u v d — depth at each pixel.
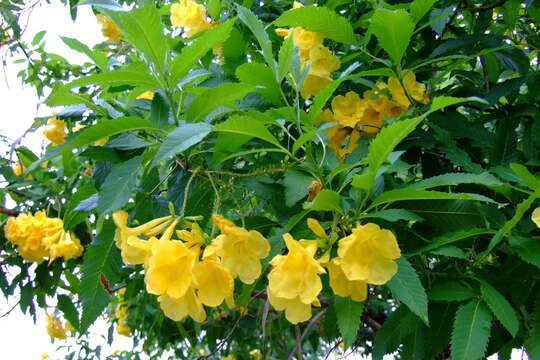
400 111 0.47
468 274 0.37
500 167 0.39
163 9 0.60
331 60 0.46
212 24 0.56
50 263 0.64
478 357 0.31
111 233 0.38
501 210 0.41
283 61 0.38
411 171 0.55
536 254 0.33
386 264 0.31
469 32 0.59
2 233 0.70
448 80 0.61
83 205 0.39
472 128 0.45
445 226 0.37
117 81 0.36
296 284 0.31
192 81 0.43
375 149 0.30
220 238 0.31
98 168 0.42
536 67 0.63
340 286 0.32
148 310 0.89
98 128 0.34
